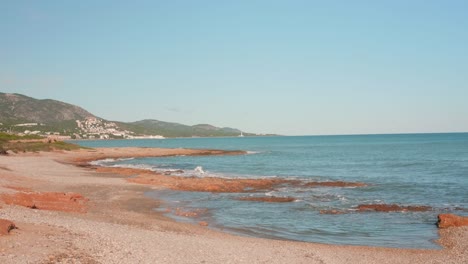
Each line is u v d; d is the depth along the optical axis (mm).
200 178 44812
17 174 40625
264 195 34375
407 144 162125
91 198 30609
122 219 22219
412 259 16812
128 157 93875
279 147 160250
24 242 12680
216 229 22094
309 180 45312
